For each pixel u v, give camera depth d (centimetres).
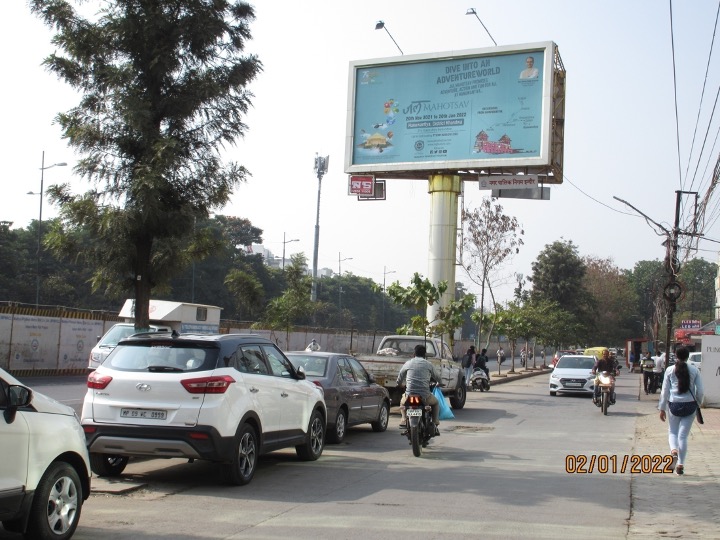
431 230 3111
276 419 1005
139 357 912
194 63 1339
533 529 729
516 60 2914
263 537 682
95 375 905
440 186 3095
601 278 9350
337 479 992
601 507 840
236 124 1357
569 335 6384
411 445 1318
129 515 759
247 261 6775
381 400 1584
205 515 766
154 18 1268
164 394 872
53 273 5538
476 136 2948
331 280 8738
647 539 693
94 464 935
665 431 1617
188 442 856
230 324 3712
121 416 883
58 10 1262
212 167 1345
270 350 1047
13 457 581
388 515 780
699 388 1066
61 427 639
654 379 2947
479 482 988
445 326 2778
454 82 3002
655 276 10675
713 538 699
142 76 1315
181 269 1416
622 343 9881
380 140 3095
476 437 1516
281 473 1029
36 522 602
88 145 1292
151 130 1286
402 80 3084
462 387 2236
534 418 1956
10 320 2672
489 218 4216
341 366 1449
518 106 2897
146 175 1241
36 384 2395
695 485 978
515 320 4662
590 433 1600
